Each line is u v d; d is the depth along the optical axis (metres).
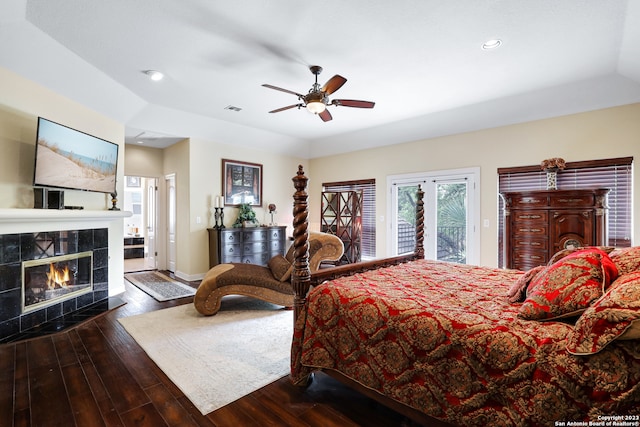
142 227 9.01
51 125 3.17
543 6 2.29
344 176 6.78
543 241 3.71
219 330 3.18
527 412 1.23
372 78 3.54
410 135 5.52
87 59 3.15
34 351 2.67
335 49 2.92
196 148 5.52
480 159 4.84
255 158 6.45
